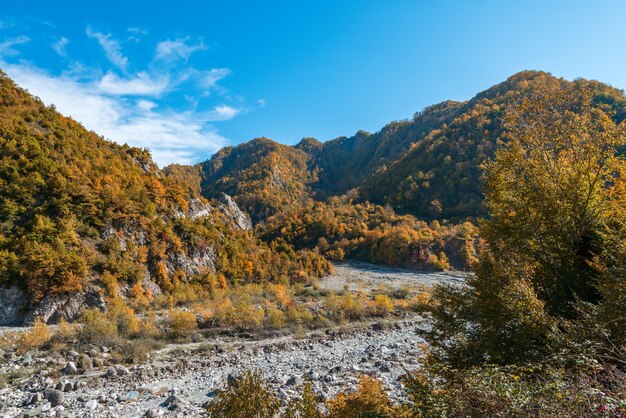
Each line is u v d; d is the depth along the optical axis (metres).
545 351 8.19
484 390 5.20
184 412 12.05
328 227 105.12
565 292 10.86
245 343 23.16
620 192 11.88
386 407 6.77
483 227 13.15
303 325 28.48
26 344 19.23
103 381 15.38
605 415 4.23
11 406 12.45
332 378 14.86
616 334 7.04
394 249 82.50
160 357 19.67
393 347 22.58
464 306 10.16
